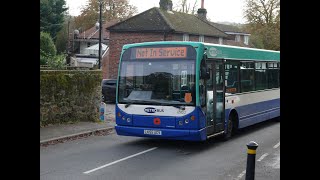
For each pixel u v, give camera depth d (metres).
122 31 40.81
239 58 15.04
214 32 45.28
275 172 9.73
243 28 62.88
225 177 9.19
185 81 11.91
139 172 9.53
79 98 17.36
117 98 12.61
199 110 11.80
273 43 54.12
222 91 13.52
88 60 50.28
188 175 9.31
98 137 14.79
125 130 12.45
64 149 12.34
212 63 12.84
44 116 15.64
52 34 52.22
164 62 12.20
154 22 40.12
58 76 16.20
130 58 12.59
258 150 12.59
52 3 53.00
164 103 12.02
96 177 8.99
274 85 19.19
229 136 14.35
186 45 12.02
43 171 9.50
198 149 12.62
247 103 15.73
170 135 11.95
